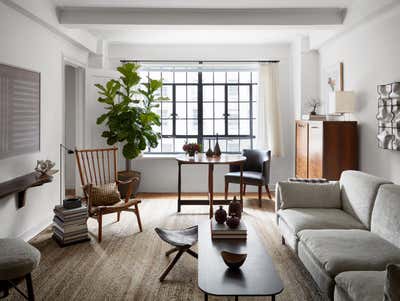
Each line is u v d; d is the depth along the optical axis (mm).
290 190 3566
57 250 3574
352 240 2576
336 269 2164
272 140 6273
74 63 5340
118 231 4199
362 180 3189
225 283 1967
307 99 5785
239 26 4605
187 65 6453
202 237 2742
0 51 3305
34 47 4012
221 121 6707
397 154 3582
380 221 2705
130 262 3275
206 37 5898
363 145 4293
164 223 4547
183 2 4258
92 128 5777
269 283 1973
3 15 3346
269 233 4117
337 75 5000
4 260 2219
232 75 6652
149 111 5898
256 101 6582
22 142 3721
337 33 4750
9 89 3439
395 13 3564
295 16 4547
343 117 4887
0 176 3324
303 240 2711
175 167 6527
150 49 6391
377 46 3930
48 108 4410
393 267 1421
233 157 5207
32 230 3984
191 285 2818
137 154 5637
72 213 3727
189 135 6707
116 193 4129
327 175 4379
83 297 2621
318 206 3492
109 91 5648
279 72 6434
